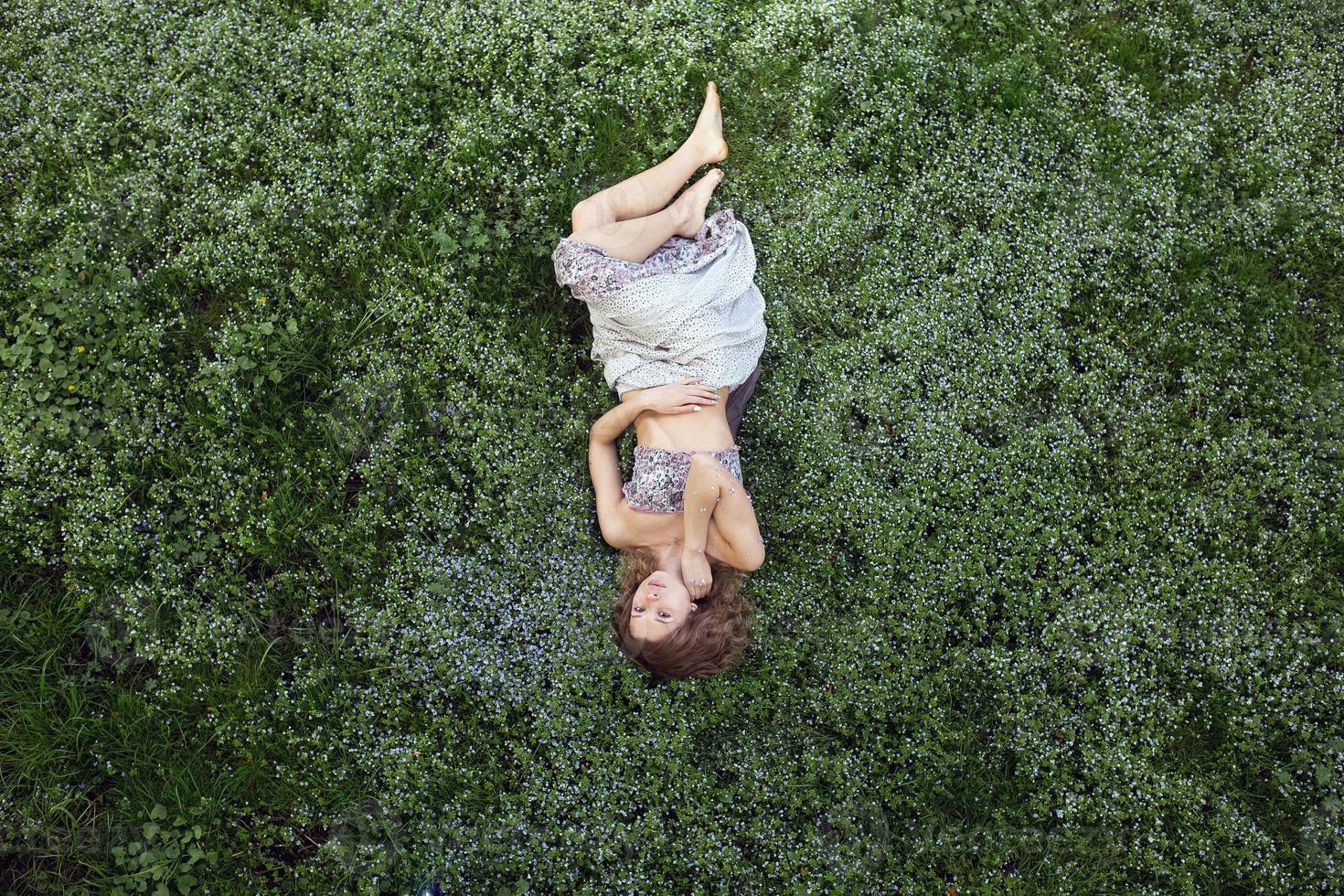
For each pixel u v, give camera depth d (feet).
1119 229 14.71
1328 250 14.96
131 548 12.52
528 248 14.25
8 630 12.23
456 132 14.29
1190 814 12.62
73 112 14.01
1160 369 14.53
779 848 12.44
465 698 12.85
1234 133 15.61
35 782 11.83
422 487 13.37
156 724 12.28
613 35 14.97
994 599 13.79
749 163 14.98
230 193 13.97
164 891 11.57
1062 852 12.60
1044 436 13.93
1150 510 13.89
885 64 15.23
